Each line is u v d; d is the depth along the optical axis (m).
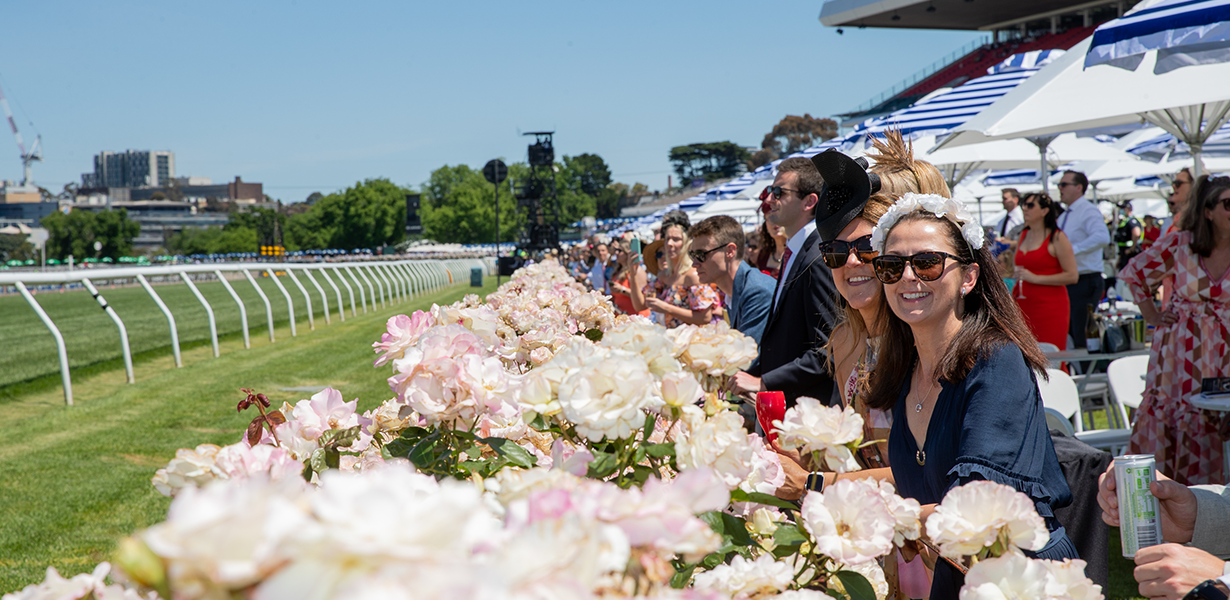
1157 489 1.92
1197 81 5.06
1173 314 4.16
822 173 2.41
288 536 0.45
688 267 5.92
